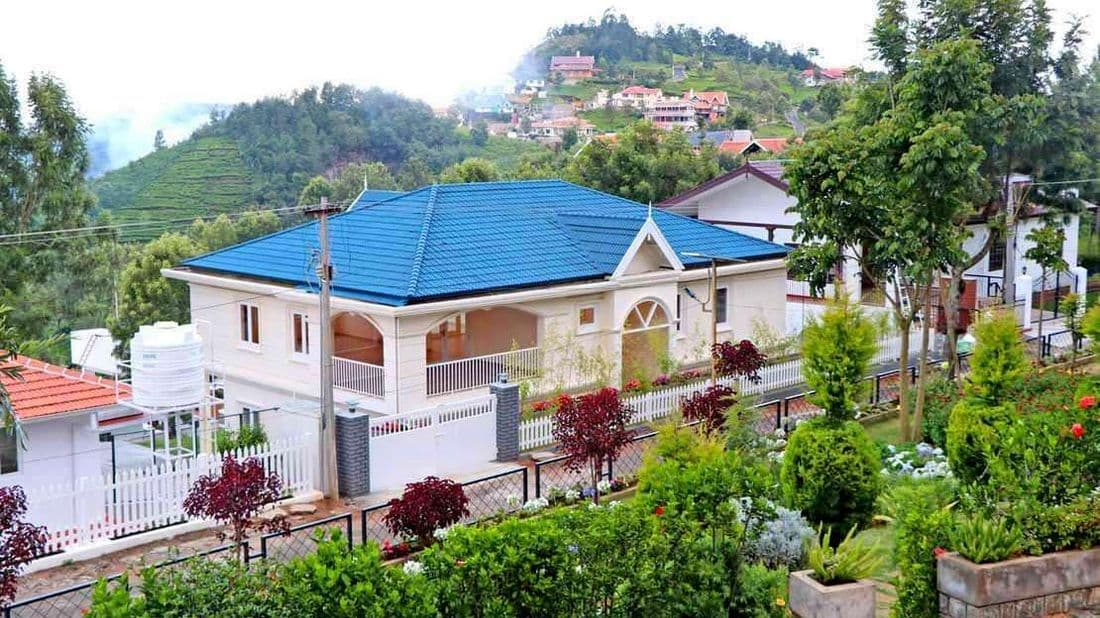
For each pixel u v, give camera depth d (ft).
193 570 31.83
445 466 75.97
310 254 95.71
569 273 94.73
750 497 41.06
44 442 67.21
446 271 89.66
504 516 63.52
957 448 54.75
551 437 82.17
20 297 134.31
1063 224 121.80
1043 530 36.99
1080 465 40.81
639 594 35.53
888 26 102.06
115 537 62.23
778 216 133.08
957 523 38.14
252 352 98.78
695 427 71.20
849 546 41.70
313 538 34.12
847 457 50.60
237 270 98.63
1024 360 60.64
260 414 96.02
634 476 70.90
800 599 38.37
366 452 71.10
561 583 34.37
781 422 82.02
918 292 77.82
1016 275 134.10
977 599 34.86
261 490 54.34
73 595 54.65
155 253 154.30
